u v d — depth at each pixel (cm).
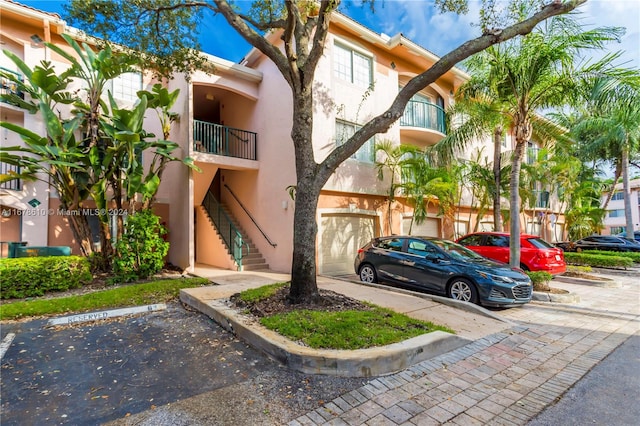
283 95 1131
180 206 1148
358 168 1177
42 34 1048
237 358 442
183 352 461
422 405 343
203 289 752
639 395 369
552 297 804
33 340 502
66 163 834
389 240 914
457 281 737
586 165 2220
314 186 622
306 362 404
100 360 436
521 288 702
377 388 373
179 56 868
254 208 1247
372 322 519
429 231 1484
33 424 304
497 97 1004
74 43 886
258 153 1241
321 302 610
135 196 1056
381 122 601
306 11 908
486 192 1404
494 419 321
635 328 611
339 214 1145
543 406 346
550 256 994
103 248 962
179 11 833
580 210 2064
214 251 1231
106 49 888
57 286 780
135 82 1246
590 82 852
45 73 821
